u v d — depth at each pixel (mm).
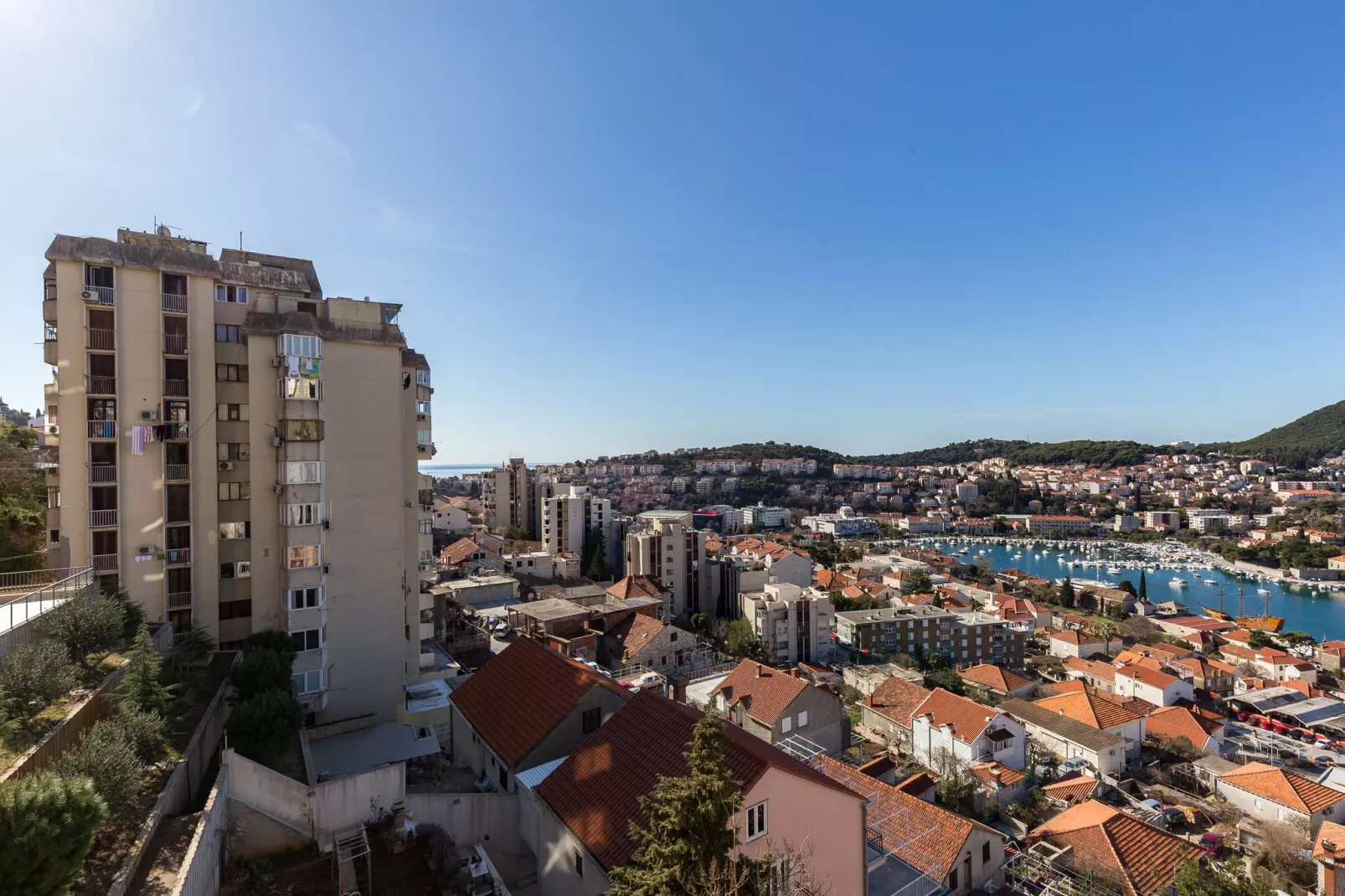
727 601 103938
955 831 28375
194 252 37031
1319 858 33969
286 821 20125
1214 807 45500
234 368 37250
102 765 16328
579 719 25609
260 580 36531
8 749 17047
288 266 42219
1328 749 61250
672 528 104000
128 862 15438
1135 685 73000
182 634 31641
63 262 33375
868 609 101062
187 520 35656
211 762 24625
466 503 187500
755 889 14172
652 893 13312
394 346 39031
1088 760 51875
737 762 18328
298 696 35219
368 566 38031
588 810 19625
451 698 31469
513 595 85250
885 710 55375
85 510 33500
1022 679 71562
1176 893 27922
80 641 23844
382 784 21672
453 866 19484
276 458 36812
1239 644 93312
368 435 38312
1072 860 30562
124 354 34406
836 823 19859
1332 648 92438
